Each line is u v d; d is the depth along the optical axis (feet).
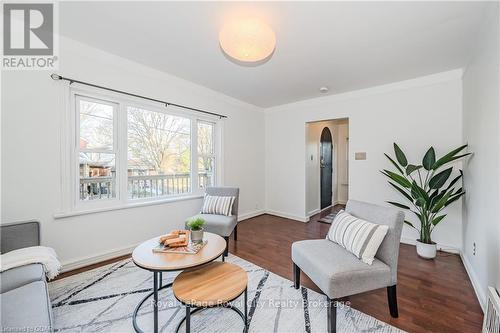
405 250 9.45
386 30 6.54
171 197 10.66
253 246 9.88
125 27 6.64
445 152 9.46
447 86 9.39
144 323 5.19
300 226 12.98
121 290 6.43
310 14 5.84
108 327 5.05
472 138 7.40
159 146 10.36
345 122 18.58
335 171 19.74
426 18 5.98
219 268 5.45
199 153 12.07
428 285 6.72
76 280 6.92
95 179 8.36
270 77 10.22
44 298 3.98
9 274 4.56
